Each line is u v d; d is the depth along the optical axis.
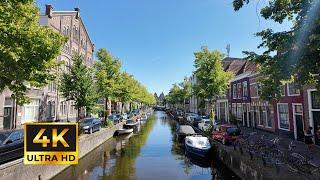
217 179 14.75
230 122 33.62
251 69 28.73
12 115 24.47
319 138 16.80
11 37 9.82
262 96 9.38
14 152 12.52
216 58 26.55
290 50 8.37
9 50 9.50
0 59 9.65
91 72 26.91
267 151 13.44
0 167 9.97
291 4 8.52
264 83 9.36
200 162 18.75
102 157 20.08
